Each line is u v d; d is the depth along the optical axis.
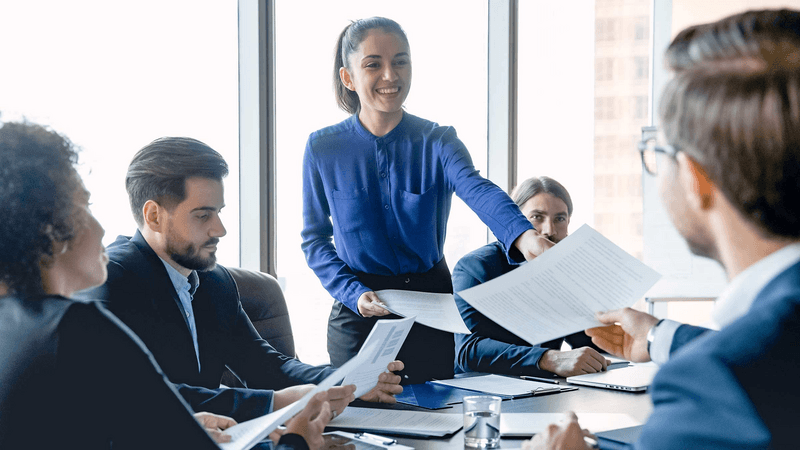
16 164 0.89
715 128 0.64
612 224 3.97
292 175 3.22
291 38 3.19
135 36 2.82
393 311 1.84
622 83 3.97
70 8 2.67
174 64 2.93
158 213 1.72
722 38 0.67
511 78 3.71
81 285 0.98
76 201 0.93
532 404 1.57
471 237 3.51
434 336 2.08
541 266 1.51
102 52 2.74
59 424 0.83
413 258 2.18
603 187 3.96
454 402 1.59
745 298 0.67
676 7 4.01
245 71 3.12
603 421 1.38
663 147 0.71
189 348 1.74
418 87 3.50
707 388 0.61
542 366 2.05
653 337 1.22
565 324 1.45
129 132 2.80
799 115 0.61
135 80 2.82
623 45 3.97
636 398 1.64
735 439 0.58
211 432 1.20
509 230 1.90
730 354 0.61
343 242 2.20
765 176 0.62
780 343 0.60
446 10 3.55
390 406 1.57
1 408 0.82
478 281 2.49
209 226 1.75
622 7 3.96
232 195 3.17
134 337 0.91
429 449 1.21
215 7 3.04
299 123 3.21
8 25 2.57
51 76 2.64
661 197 0.74
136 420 0.88
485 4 3.71
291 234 3.22
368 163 2.17
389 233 2.17
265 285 2.47
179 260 1.75
